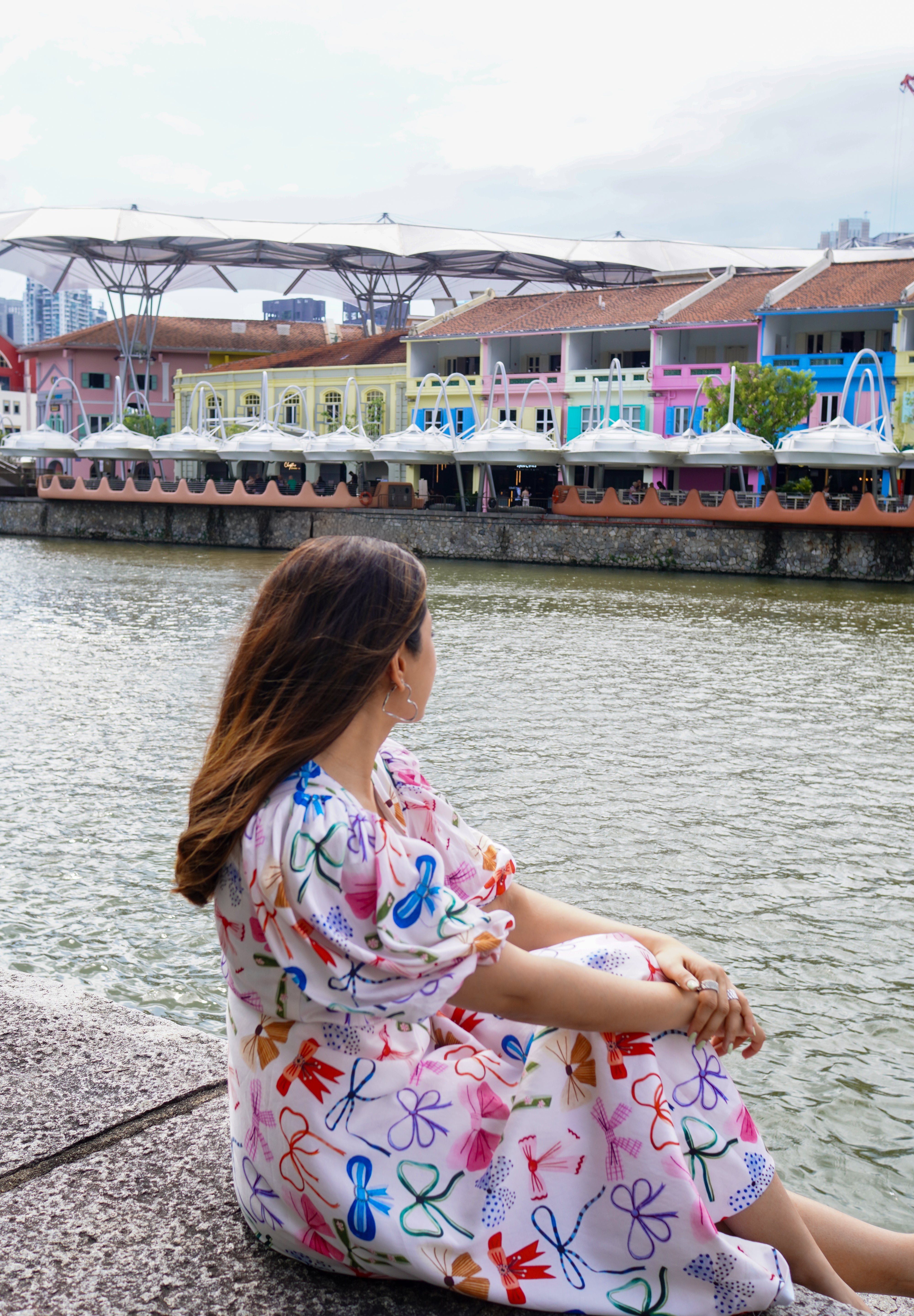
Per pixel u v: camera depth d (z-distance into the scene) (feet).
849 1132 15.26
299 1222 4.94
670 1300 4.74
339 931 4.27
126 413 223.30
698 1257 4.68
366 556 4.46
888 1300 6.64
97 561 130.62
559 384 169.27
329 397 196.75
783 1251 5.04
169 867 26.03
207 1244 5.38
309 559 4.50
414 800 5.20
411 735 39.73
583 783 33.94
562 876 25.72
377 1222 4.64
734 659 60.95
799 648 65.72
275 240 221.66
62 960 20.99
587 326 164.66
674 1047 4.83
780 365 148.87
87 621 74.84
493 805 31.35
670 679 53.93
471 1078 4.93
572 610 85.25
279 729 4.35
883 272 151.64
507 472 179.22
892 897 24.80
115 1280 5.12
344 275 241.55
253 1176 5.05
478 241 227.61
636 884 25.29
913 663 60.59
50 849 27.14
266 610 4.53
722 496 130.11
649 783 34.17
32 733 39.58
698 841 28.53
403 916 4.29
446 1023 5.32
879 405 143.02
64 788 32.53
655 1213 4.69
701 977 4.86
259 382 205.26
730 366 151.94
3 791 32.09
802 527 122.62
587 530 134.31
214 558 138.51
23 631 69.26
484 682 51.85
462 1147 4.82
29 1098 6.75
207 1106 6.73
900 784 34.73
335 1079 4.69
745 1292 4.71
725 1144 4.84
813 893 24.97
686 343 161.27
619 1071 4.71
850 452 121.70
